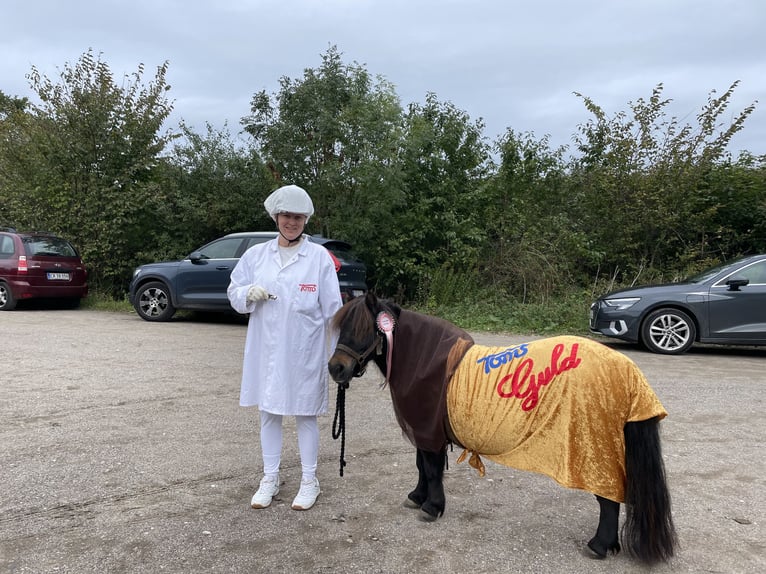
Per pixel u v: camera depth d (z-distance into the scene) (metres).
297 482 3.78
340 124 12.66
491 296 12.98
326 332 3.48
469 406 2.84
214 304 10.70
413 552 2.88
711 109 13.23
